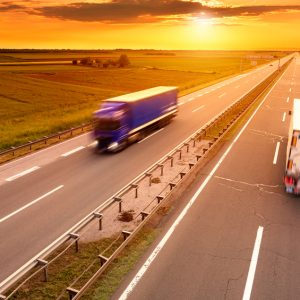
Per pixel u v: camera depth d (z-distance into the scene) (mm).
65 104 51812
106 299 8383
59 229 12148
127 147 22781
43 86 74938
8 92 64625
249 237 11406
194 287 8914
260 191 15250
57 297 8555
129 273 9430
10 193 15250
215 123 28391
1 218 12938
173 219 12602
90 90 69312
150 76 100750
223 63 175125
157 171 18000
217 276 9367
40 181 16688
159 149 22250
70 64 153375
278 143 23297
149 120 25609
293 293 8742
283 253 10516
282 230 11906
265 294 8688
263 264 9938
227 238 11320
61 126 29547
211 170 17828
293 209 13555
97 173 17797
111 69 129875
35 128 29703
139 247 10727
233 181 16359
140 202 14180
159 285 8953
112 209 13523
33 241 11375
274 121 30312
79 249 10758
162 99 27844
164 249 10633
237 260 10109
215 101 43375
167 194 13742
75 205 14047
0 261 10281
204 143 23812
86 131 27688
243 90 54812
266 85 59969
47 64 149125
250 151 21312
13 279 8227
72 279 9250
